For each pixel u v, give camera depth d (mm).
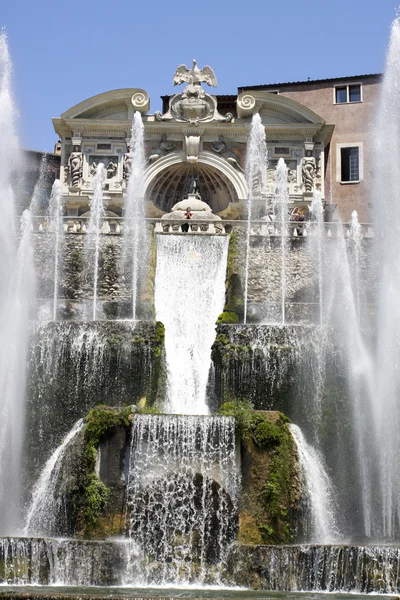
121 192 45969
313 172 47156
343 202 49312
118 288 35094
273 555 20453
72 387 28266
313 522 24250
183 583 21031
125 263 35344
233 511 22672
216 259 36594
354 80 50656
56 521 23469
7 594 17203
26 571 20047
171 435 23250
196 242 36812
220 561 21734
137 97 46906
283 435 23406
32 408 27891
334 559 20047
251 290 35188
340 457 27297
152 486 22891
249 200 44469
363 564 19875
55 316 34219
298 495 23391
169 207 48188
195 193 45312
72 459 23422
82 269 35406
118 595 17344
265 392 28391
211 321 35344
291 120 47469
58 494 23578
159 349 28781
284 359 28453
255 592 19438
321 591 19844
